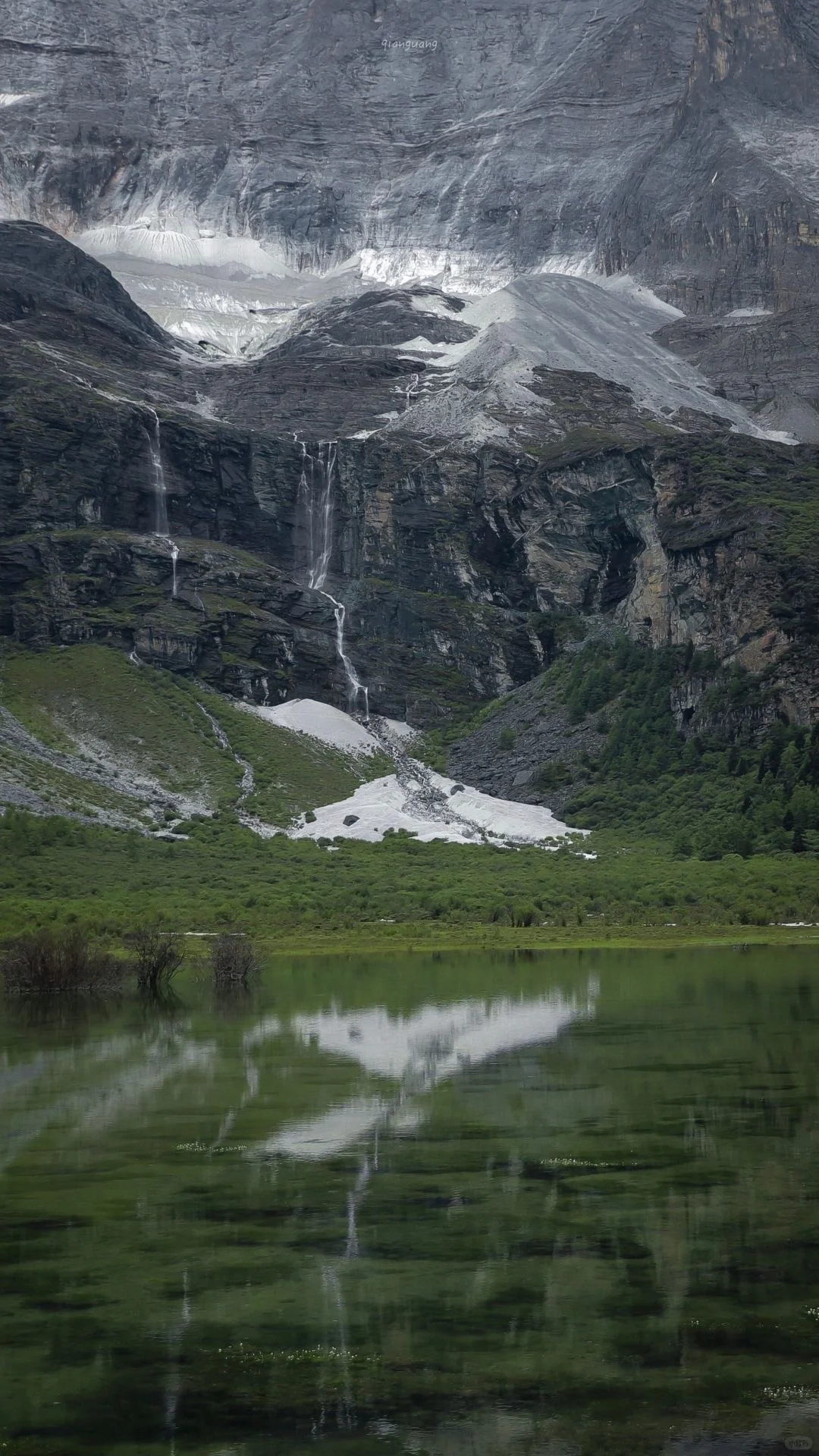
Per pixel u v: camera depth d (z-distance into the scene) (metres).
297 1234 36.97
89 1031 74.31
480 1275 33.69
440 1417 26.70
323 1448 25.64
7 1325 31.25
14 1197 40.78
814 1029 68.44
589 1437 25.77
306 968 109.44
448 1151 45.16
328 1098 54.03
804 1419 26.28
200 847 187.50
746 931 134.50
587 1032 69.31
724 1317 30.80
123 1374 28.75
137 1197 40.50
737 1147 44.97
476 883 168.00
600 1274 33.56
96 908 143.38
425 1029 71.88
